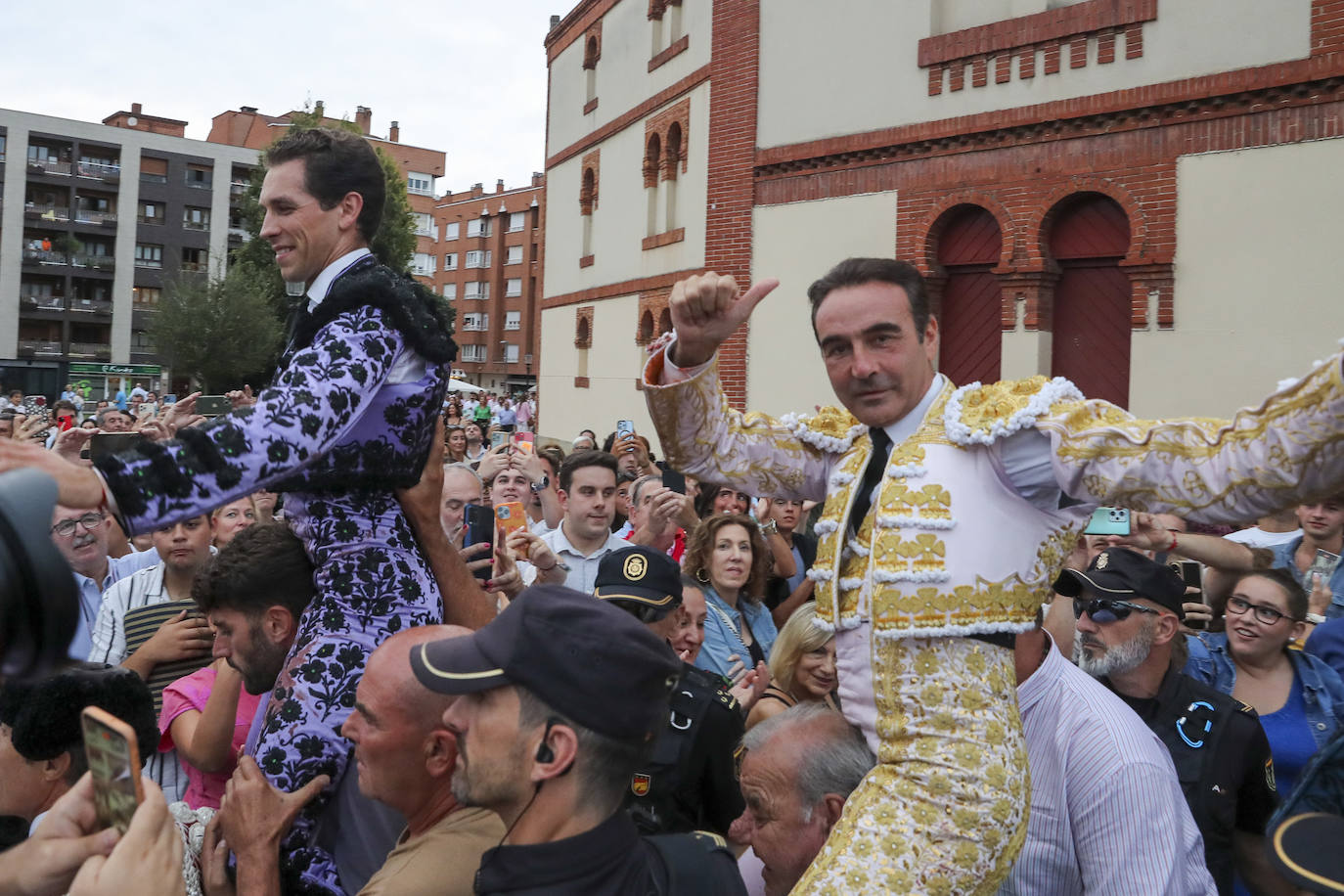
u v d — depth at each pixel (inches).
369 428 90.0
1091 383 419.5
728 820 138.9
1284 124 363.3
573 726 68.0
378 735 81.5
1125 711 105.4
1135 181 396.5
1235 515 70.2
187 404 234.4
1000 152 433.1
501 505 182.9
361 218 96.8
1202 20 379.9
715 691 142.0
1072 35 410.0
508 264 3142.2
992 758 78.5
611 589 150.7
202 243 2886.3
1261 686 160.4
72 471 66.1
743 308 88.4
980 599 80.1
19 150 2664.9
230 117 3112.7
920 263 454.9
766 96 521.3
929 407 86.7
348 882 90.7
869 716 84.4
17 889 65.3
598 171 794.2
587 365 815.7
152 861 60.4
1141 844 98.3
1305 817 62.5
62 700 93.5
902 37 464.8
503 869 68.0
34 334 2721.5
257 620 98.8
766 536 255.8
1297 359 360.8
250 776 86.3
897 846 76.8
